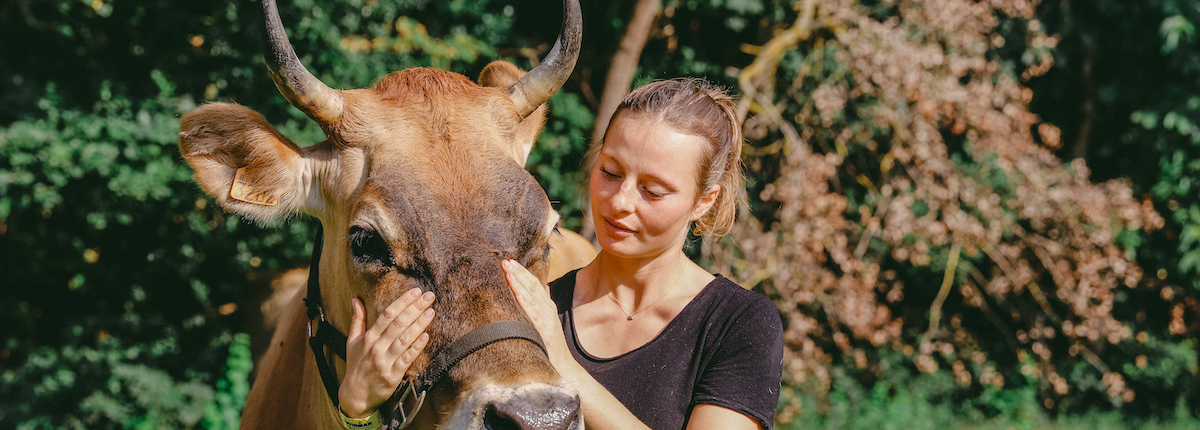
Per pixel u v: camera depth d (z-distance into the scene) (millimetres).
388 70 7305
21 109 6836
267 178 2221
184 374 7297
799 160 7309
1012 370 9031
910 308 9141
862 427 7496
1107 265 8328
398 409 1884
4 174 6391
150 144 6832
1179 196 9320
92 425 6719
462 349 1794
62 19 7109
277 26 2012
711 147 1976
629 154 1948
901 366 8656
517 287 1865
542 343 1854
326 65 7184
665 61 8258
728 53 8406
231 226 7109
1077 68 9422
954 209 7695
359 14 7453
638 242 1978
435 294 1870
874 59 7289
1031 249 8609
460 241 1905
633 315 2070
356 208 2012
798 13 7934
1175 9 8477
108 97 6789
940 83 7586
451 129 2080
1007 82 8047
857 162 8242
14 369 7469
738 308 1979
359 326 1964
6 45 7031
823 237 7426
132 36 7141
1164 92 9117
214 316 7512
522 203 2014
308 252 7449
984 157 7973
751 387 1878
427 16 8008
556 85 2297
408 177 1974
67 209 7242
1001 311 9391
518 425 1650
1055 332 9305
